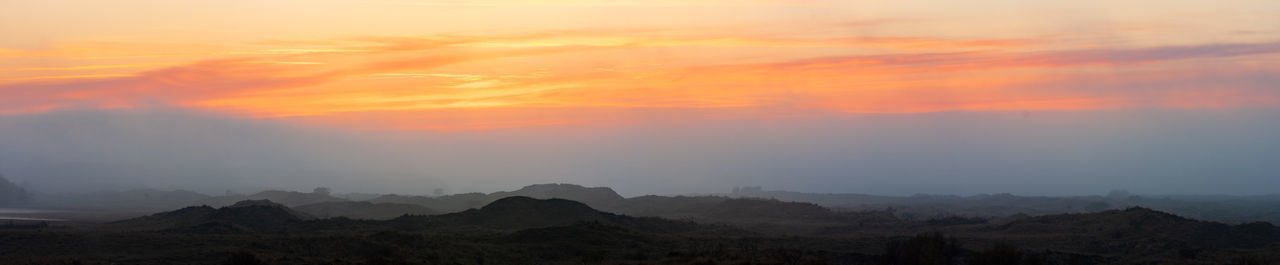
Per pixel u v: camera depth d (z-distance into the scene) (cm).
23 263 4503
